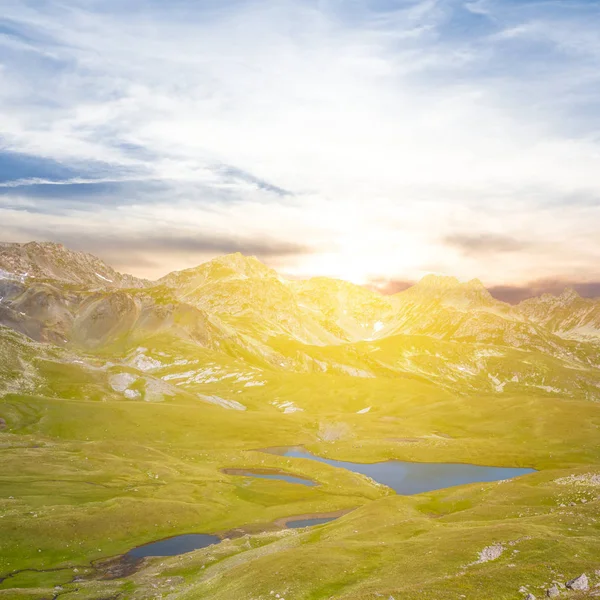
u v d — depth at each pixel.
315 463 180.38
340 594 58.62
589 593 46.25
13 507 109.38
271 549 88.00
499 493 115.69
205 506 124.69
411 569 63.03
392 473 183.25
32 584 80.25
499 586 52.88
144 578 81.62
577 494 103.69
